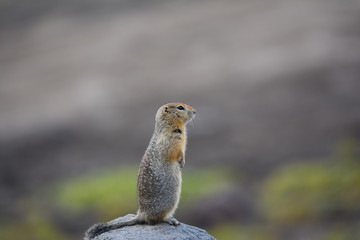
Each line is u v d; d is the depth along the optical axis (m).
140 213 18.95
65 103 72.62
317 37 79.75
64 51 91.25
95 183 50.12
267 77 70.88
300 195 44.28
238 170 50.75
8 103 75.12
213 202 44.38
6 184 53.34
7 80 83.56
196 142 57.62
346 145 50.88
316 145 52.75
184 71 77.19
